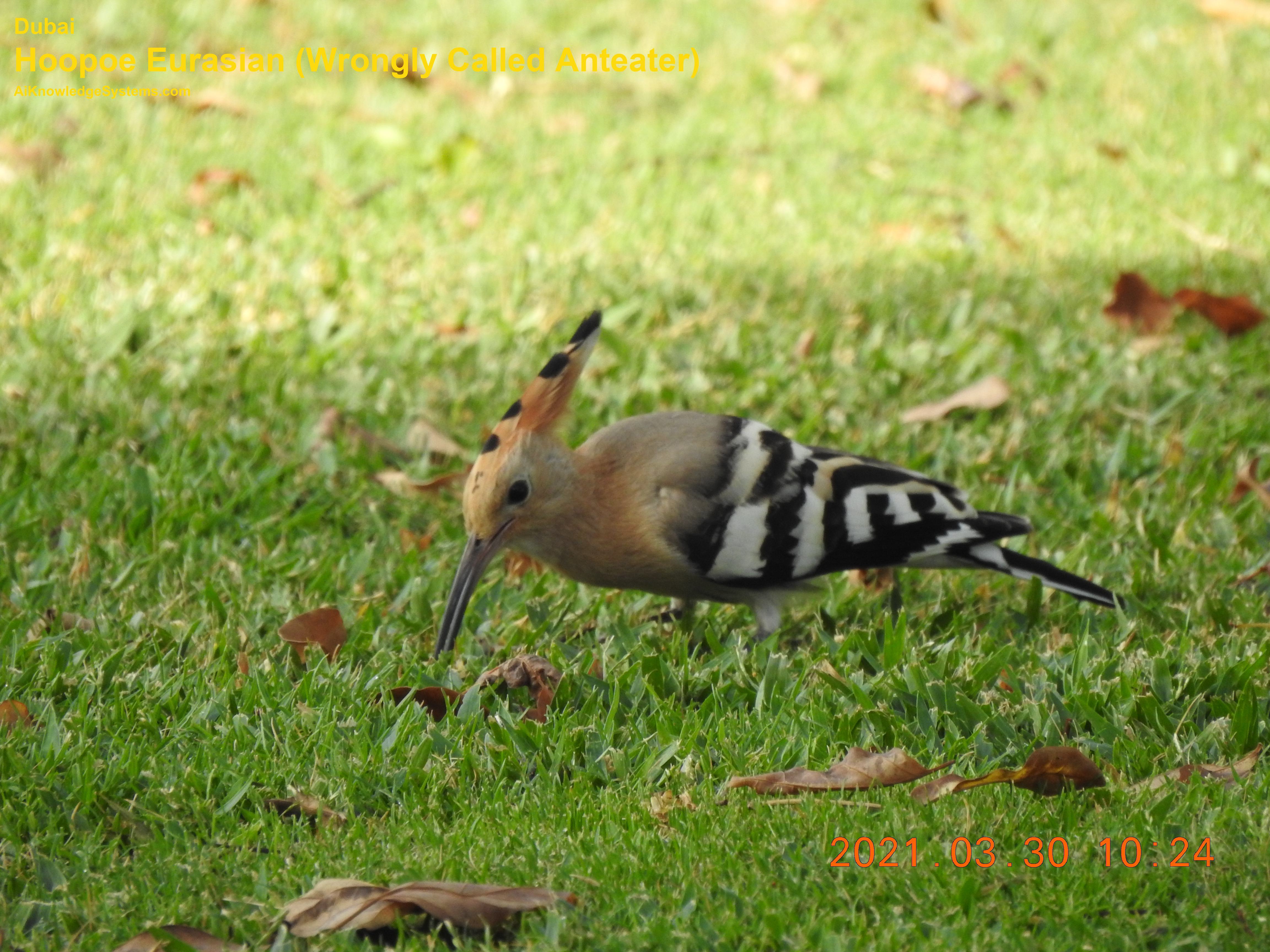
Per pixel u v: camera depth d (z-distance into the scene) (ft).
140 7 71.10
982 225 52.60
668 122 62.44
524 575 33.32
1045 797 23.47
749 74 67.15
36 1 71.41
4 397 39.34
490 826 23.11
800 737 25.70
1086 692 26.50
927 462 37.47
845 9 74.08
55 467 35.76
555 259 49.21
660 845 22.35
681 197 55.06
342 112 62.13
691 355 42.78
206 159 56.49
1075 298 46.44
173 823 23.13
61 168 55.16
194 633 29.04
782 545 29.37
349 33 70.03
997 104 63.46
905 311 45.57
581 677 27.63
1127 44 70.13
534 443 29.01
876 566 29.91
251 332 43.65
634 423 30.81
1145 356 42.73
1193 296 44.04
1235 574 31.94
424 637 29.91
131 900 21.38
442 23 71.61
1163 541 32.96
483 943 20.71
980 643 29.40
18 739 24.95
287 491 35.96
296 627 28.68
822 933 20.25
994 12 73.10
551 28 71.41
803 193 55.72
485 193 55.01
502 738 25.58
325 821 23.44
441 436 37.86
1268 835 22.00
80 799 23.59
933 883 21.31
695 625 31.63
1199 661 27.91
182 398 39.91
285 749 25.00
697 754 25.25
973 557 29.78
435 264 48.80
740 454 29.81
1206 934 20.18
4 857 22.38
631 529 29.48
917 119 62.64
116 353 41.98
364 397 40.47
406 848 22.52
